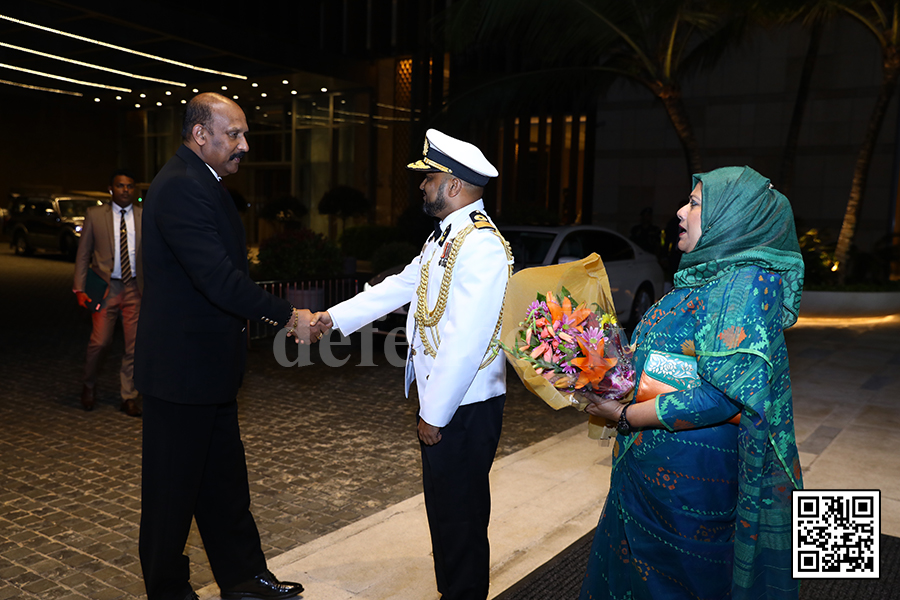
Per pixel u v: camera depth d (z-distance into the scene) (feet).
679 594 6.37
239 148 8.34
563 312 6.14
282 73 63.93
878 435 16.85
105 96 82.99
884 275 44.91
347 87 70.90
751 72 57.11
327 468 14.51
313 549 10.55
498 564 10.17
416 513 11.90
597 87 39.70
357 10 66.80
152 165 94.73
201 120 8.13
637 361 6.40
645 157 62.44
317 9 63.05
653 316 6.47
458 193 8.05
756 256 5.81
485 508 8.25
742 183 5.90
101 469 14.11
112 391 20.40
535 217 51.29
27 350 25.96
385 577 9.70
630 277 31.04
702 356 5.79
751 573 5.85
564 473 13.93
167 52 60.70
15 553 10.47
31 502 12.40
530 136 72.95
